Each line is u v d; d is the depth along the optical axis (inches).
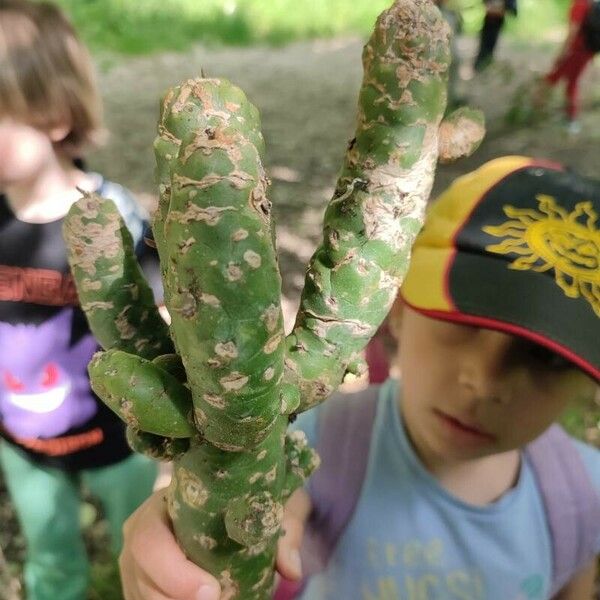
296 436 9.1
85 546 33.1
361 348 8.0
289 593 19.2
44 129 23.4
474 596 17.8
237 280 5.9
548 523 18.2
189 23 121.2
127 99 88.0
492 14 91.4
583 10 78.4
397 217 7.8
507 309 14.5
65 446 25.4
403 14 7.4
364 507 18.1
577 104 81.3
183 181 5.8
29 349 23.9
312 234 58.2
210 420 6.9
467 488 18.0
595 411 37.0
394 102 7.5
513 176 17.5
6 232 23.4
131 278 8.2
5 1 24.0
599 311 14.7
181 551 9.1
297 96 92.7
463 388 15.1
